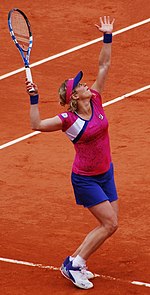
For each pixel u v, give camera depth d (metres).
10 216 28.25
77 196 23.23
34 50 45.16
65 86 22.42
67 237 26.53
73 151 33.88
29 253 25.55
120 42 45.75
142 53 44.38
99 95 22.95
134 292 22.91
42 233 26.88
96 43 45.75
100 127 22.42
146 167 31.97
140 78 41.50
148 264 24.56
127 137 35.03
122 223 27.39
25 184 30.88
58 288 23.41
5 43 46.25
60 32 47.28
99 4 50.75
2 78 42.00
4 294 23.16
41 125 22.36
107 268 24.41
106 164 22.94
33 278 24.03
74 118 22.33
